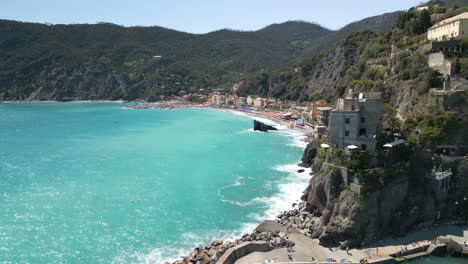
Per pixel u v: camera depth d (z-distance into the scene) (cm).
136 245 8606
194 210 10488
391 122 10594
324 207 9325
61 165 15188
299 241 8394
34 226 9512
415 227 8938
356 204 8338
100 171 14325
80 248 8481
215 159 16100
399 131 10469
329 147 10219
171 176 13638
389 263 7531
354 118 9369
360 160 9000
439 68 12412
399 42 16712
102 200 11281
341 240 8231
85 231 9281
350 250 8000
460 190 9438
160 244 8656
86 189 12250
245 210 10412
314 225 8869
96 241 8800
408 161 9575
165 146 19038
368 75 16950
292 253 7856
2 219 9875
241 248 7825
